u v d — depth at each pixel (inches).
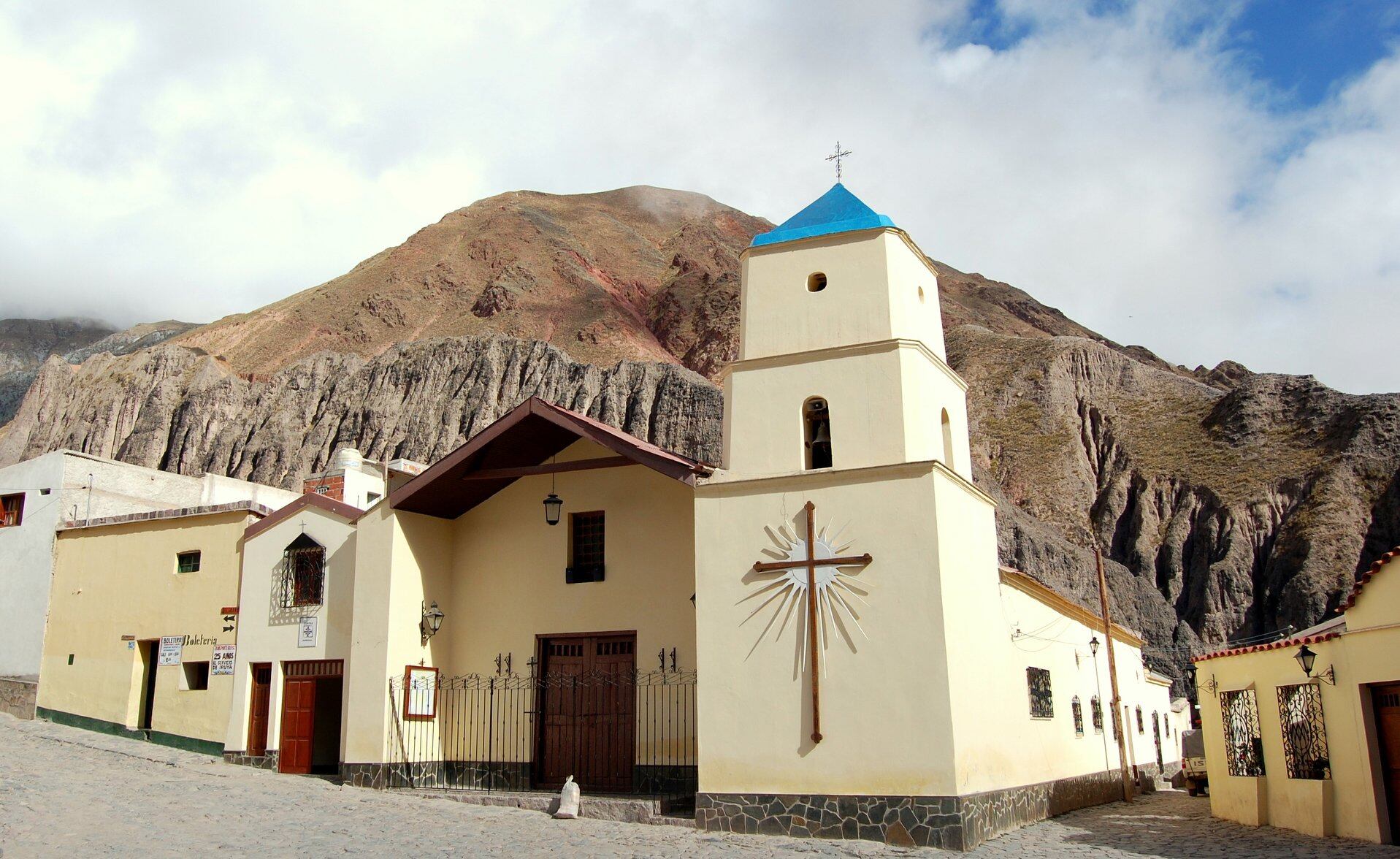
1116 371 4859.7
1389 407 3959.2
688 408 4532.5
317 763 955.3
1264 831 741.9
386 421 4948.3
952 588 679.1
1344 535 3580.2
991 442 4576.8
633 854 575.2
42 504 1210.6
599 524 903.1
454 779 880.3
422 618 893.2
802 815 655.8
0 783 699.4
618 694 854.5
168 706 1055.6
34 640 1168.8
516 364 5034.5
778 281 765.3
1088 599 3612.2
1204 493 4074.8
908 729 645.3
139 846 535.8
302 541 976.3
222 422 5201.8
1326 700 695.7
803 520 703.7
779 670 685.3
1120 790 1139.9
